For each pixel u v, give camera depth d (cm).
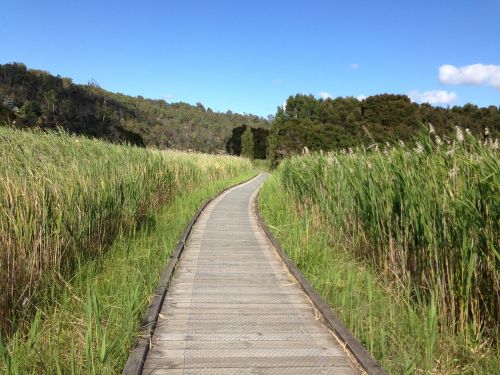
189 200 1369
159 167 1273
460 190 444
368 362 337
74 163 690
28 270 465
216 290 540
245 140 6141
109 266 586
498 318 404
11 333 403
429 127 527
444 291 443
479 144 453
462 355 385
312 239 749
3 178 505
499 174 404
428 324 423
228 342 385
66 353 361
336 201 810
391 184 594
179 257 713
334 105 4809
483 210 428
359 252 705
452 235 453
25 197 500
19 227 474
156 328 414
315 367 342
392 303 496
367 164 683
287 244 769
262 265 672
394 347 385
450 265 446
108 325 395
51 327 394
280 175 1634
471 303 415
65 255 550
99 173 744
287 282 581
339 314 458
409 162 554
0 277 426
